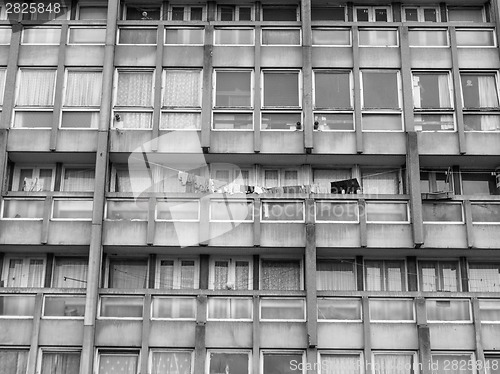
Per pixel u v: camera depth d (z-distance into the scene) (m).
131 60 28.25
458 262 27.53
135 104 27.92
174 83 28.12
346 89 28.14
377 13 30.20
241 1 30.06
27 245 26.45
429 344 25.12
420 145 27.38
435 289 27.34
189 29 28.70
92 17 30.06
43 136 27.48
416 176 26.70
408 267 27.39
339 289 27.23
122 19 29.84
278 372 25.33
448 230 26.48
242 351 25.42
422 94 28.16
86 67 28.28
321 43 28.59
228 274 27.31
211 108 27.67
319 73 28.30
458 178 28.11
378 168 28.36
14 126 27.67
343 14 30.16
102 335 25.36
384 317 25.66
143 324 25.41
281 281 27.27
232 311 25.70
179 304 25.78
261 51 28.30
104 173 26.66
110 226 26.41
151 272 27.23
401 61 28.16
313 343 25.03
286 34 28.67
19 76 28.22
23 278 27.30
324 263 27.55
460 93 27.89
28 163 28.28
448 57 28.38
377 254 27.27
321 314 25.66
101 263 26.56
